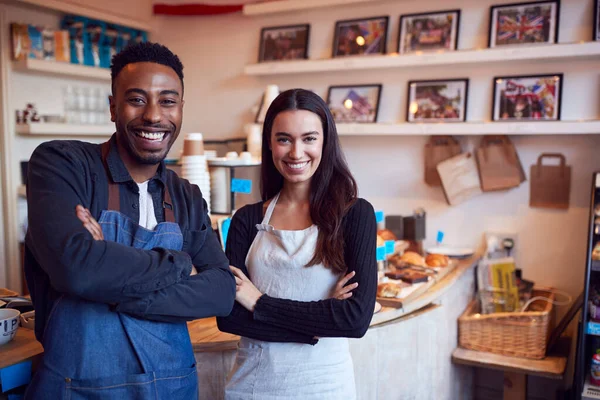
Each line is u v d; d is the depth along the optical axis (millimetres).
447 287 2590
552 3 2930
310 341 1571
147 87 1173
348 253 1620
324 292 1639
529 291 2965
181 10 3877
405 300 2289
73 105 3393
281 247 1676
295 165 1624
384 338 2193
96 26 3525
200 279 1307
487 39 3074
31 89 3342
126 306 1171
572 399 2719
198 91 3990
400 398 2305
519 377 2658
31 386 1188
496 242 3123
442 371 2623
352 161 3559
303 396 1594
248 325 1596
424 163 3330
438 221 3332
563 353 2818
